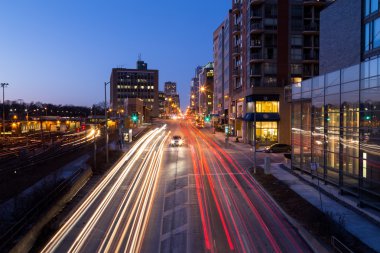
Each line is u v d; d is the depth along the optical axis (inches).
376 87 815.7
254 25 2482.8
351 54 1279.5
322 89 1119.0
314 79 1181.7
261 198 1008.9
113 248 652.7
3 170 1368.1
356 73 908.0
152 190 1118.4
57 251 637.9
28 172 1369.3
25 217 717.3
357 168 893.8
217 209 898.7
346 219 776.9
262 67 2492.6
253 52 2544.3
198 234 722.2
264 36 2500.0
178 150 2199.8
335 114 1030.4
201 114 7086.6
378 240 649.6
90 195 1053.2
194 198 1012.5
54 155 1847.9
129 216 845.8
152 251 639.8
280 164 1592.0
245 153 2034.9
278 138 2383.1
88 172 1320.1
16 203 847.7
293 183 1165.1
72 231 740.7
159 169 1510.8
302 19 2502.5
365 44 1197.1
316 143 1167.6
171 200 993.5
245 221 799.7
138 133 3604.8
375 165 805.2
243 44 2819.9
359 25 1219.2
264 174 1334.9
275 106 2389.3
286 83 2492.6
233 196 1033.5
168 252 634.8
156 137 3191.4
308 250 632.4
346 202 897.5
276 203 934.4
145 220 815.1
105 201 983.6
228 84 3688.5
